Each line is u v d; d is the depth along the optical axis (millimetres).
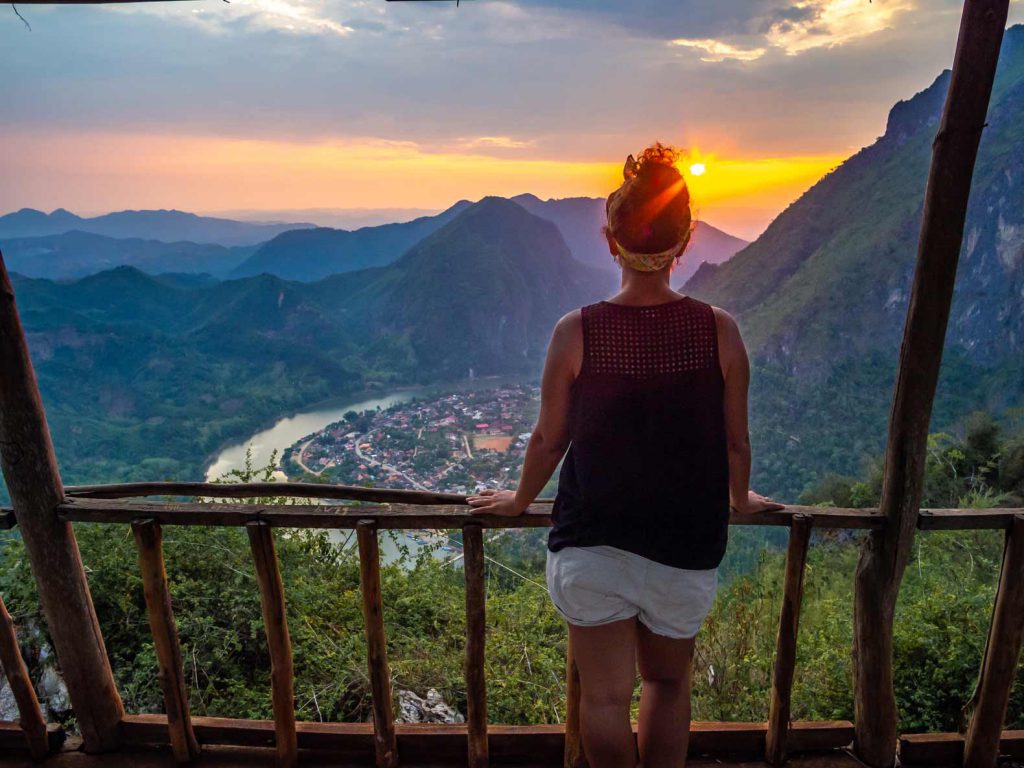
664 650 1434
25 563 3004
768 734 1972
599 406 1293
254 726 1992
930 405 1733
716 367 1305
